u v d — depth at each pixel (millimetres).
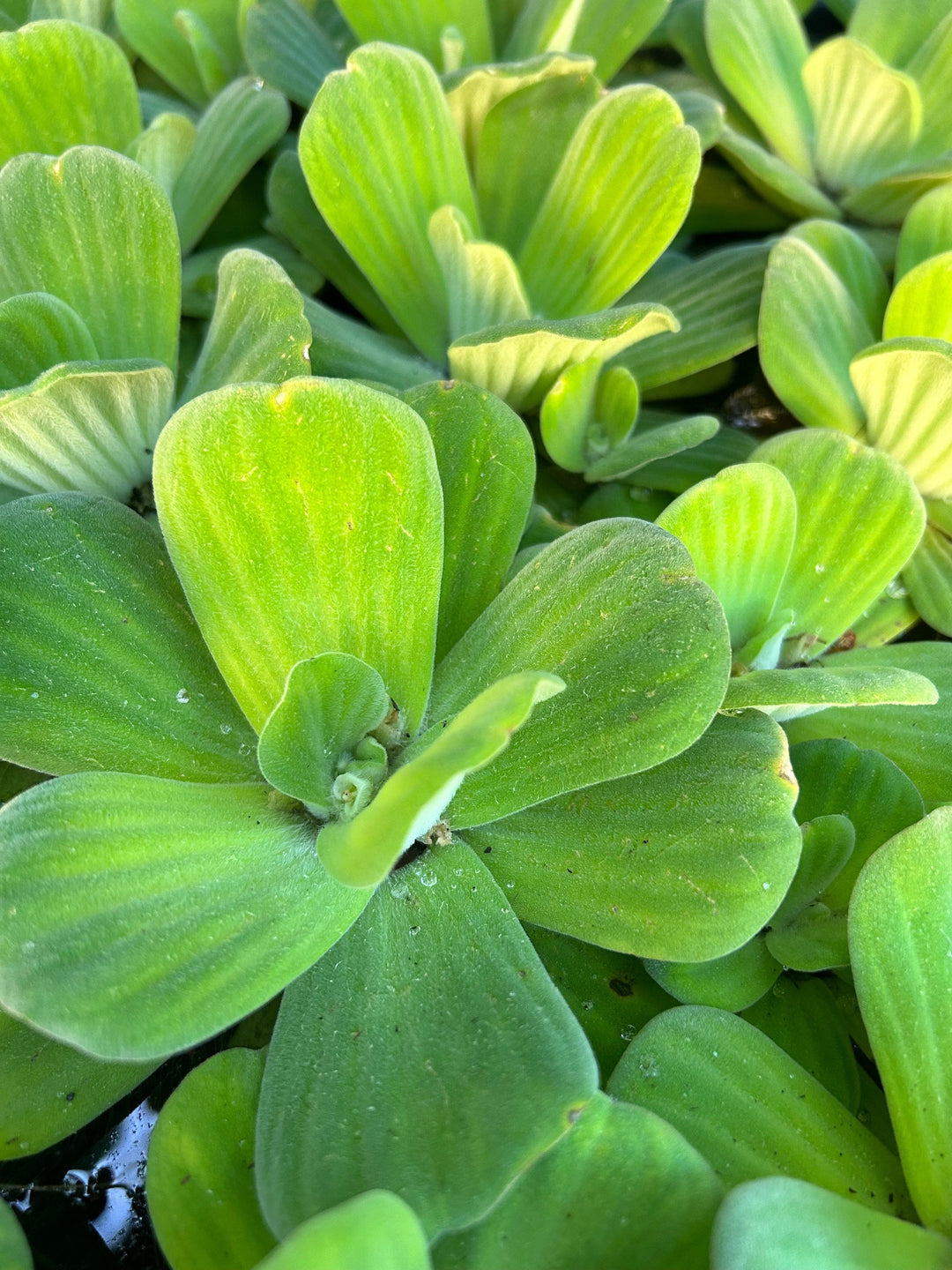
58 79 226
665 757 139
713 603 144
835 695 141
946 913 146
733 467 165
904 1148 135
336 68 288
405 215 231
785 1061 147
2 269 199
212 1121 135
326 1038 138
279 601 156
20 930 123
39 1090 140
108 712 157
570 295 243
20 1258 118
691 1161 128
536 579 161
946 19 282
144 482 208
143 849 139
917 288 226
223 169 252
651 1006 161
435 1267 122
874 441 234
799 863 157
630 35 289
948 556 229
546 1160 128
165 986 128
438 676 169
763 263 248
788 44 289
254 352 186
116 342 208
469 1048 134
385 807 116
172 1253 126
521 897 152
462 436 180
